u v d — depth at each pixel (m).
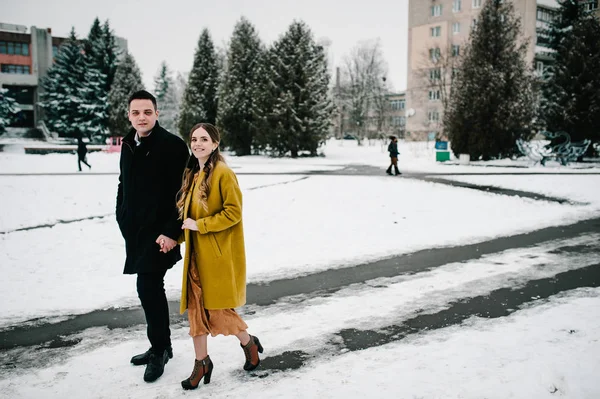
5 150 48.19
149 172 3.64
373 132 66.56
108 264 6.96
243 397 3.29
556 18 33.94
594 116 26.20
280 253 7.68
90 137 57.69
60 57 59.56
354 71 66.50
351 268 6.80
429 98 64.94
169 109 83.31
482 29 27.52
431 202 12.73
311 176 20.00
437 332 4.41
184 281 3.51
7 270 6.60
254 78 37.59
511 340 4.16
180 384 3.54
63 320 4.89
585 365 3.63
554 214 11.34
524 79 27.05
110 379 3.64
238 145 38.72
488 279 6.18
